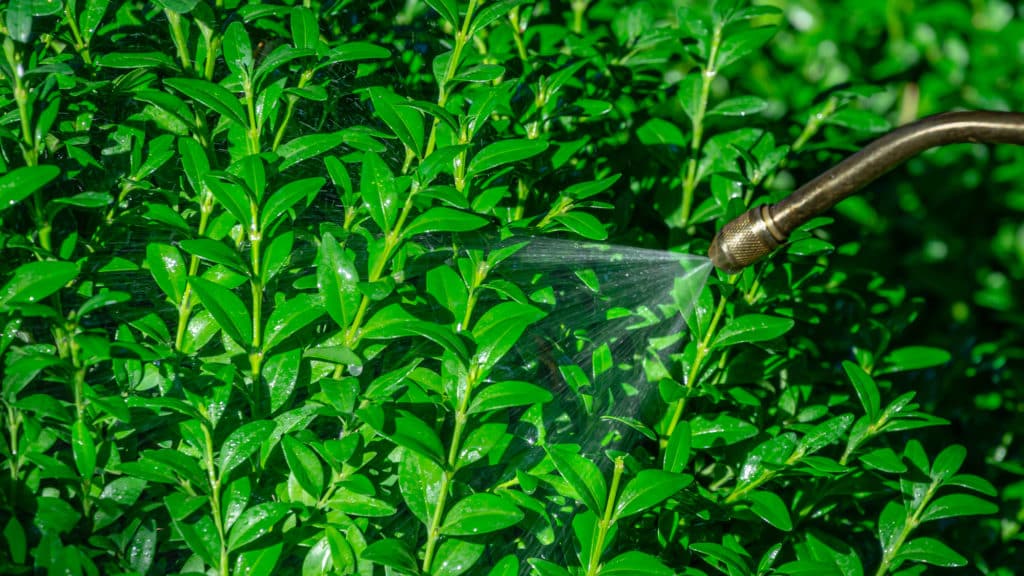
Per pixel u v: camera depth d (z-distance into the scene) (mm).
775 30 1941
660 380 1605
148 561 1355
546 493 1576
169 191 1593
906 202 4180
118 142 1600
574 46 1972
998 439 2268
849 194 1481
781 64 3877
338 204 1754
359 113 1839
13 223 1476
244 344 1378
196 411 1313
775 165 1945
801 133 2246
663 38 2020
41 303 1425
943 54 3998
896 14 3986
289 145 1530
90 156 1499
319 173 1767
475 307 1625
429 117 1869
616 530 1355
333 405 1320
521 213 1816
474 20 1598
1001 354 2383
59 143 1561
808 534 1587
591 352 1720
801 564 1459
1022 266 4039
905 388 2348
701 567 1667
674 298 1757
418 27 2096
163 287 1464
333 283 1385
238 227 1571
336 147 1795
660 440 1696
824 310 2037
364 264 1650
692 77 2002
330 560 1354
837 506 1910
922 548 1594
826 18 3990
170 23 1665
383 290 1356
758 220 1531
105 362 1479
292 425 1395
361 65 1833
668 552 1570
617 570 1342
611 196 2041
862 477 1722
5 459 1407
